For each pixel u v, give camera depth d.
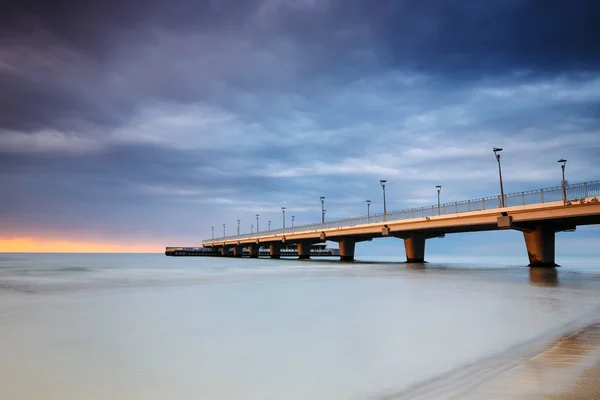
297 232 118.44
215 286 37.81
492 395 8.00
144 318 19.52
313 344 13.80
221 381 10.09
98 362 11.84
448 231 80.19
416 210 72.75
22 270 71.44
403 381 9.70
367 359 11.79
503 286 34.91
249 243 168.38
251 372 10.78
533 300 25.06
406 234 86.44
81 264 106.12
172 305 24.20
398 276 49.88
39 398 9.07
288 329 16.50
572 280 41.31
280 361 11.75
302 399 8.81
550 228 60.03
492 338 14.15
